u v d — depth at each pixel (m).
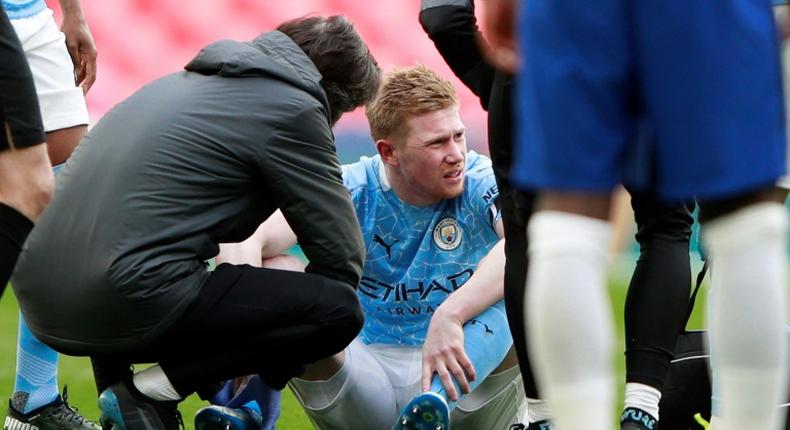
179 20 31.33
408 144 12.80
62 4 16.28
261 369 12.45
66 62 15.34
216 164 11.95
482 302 12.62
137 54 31.06
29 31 14.95
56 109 15.22
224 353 12.24
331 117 12.94
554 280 8.30
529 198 11.20
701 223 8.70
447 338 12.49
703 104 8.12
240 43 12.54
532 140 8.39
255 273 12.25
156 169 11.85
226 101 12.12
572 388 8.34
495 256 12.83
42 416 14.45
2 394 16.95
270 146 11.98
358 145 31.59
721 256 8.48
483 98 12.57
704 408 12.02
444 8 12.31
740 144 8.12
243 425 12.57
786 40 9.27
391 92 12.88
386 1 31.66
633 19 8.20
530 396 11.46
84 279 11.68
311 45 12.52
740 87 8.13
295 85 12.23
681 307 11.08
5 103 11.22
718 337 8.56
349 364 13.02
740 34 8.16
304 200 12.12
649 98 8.27
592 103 8.19
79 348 12.06
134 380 12.37
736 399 8.56
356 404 13.13
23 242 11.48
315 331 12.21
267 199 12.38
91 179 11.94
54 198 12.06
